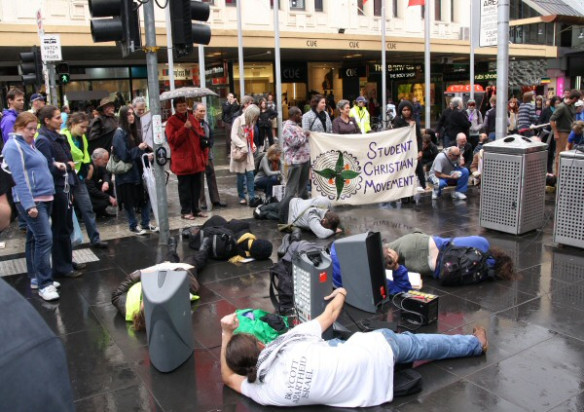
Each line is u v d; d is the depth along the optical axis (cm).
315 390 323
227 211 917
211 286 561
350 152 903
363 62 2677
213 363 398
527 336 426
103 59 2053
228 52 2020
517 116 1296
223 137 2266
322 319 369
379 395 333
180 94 834
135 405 348
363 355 330
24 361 109
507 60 841
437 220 817
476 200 954
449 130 1190
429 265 543
